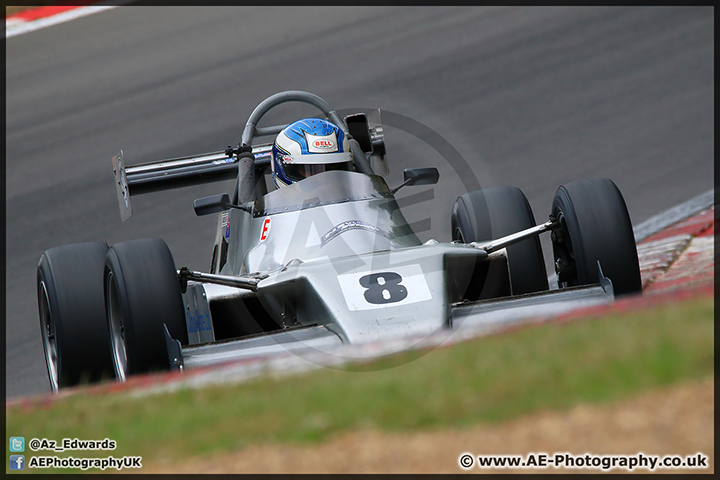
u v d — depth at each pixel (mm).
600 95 52406
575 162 43406
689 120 46656
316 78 62094
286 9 77562
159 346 19219
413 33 68688
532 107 52156
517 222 23219
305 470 11125
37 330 32688
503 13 70812
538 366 12977
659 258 28812
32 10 80500
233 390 14586
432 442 11406
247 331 21250
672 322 13680
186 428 13242
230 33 72938
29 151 54594
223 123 55719
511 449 11008
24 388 28094
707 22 62719
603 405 11617
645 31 62719
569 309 18031
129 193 25734
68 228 43469
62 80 66375
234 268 22672
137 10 80000
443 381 13133
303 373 15094
